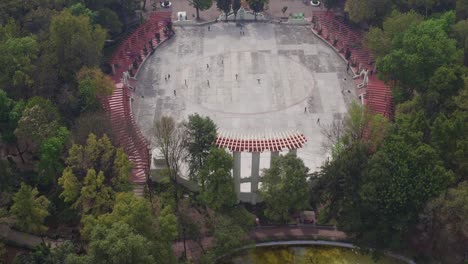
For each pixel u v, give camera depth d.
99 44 116.06
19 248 84.00
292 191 84.38
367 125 95.06
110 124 99.88
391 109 114.88
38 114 89.38
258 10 142.12
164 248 74.12
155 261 71.50
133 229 71.38
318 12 144.62
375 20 134.75
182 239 87.62
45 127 89.44
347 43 134.12
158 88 122.50
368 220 85.75
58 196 90.31
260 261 87.62
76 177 85.12
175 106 117.50
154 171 97.81
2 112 92.44
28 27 118.25
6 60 100.56
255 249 88.88
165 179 94.50
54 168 90.12
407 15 116.88
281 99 119.25
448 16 117.75
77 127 96.38
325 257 88.75
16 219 78.69
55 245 84.44
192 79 124.81
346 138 92.50
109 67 126.19
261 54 132.50
